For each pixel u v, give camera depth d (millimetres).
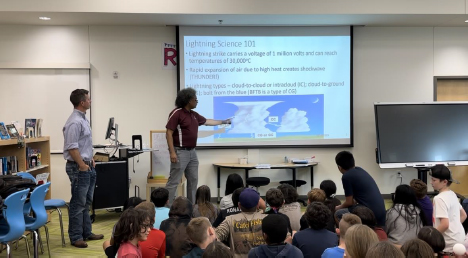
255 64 6203
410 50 6336
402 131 6000
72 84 6043
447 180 2869
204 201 3035
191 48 6125
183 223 2482
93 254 3703
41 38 5984
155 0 5289
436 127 6027
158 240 2307
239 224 2389
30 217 3492
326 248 2205
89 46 6066
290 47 6211
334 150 6336
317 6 5406
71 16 5422
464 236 2805
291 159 6195
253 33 6180
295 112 6254
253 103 6227
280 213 2715
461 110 6066
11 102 5973
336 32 6203
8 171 4234
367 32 6305
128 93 6145
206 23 5938
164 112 6195
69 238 4035
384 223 3312
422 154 6000
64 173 6043
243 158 6203
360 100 6352
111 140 6121
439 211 2775
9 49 5938
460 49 6379
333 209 3176
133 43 6133
